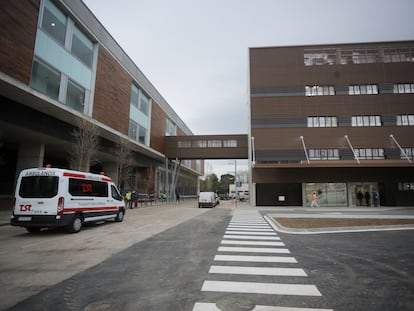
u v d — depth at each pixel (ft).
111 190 43.39
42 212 30.71
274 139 96.17
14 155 75.41
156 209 80.53
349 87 98.22
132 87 97.50
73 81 63.41
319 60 100.27
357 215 58.13
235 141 130.11
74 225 33.27
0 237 30.55
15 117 51.96
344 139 94.38
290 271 17.85
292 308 12.17
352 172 93.56
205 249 24.52
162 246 25.82
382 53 99.14
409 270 18.19
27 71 48.14
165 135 135.44
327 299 13.21
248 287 14.85
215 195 110.42
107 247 25.30
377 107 95.71
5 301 12.83
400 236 32.04
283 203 94.12
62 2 58.08
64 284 15.21
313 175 94.12
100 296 13.44
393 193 91.86
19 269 18.15
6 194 72.08
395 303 12.73
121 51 86.38
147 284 15.23
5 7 43.96
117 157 88.58
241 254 22.61
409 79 96.73
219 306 12.34
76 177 34.60
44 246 25.67
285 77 99.76
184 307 12.19
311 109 96.84
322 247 25.54
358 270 18.15
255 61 102.06
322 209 80.07
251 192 96.48
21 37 47.03
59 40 58.80
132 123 96.73
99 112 72.54
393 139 93.45
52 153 87.92
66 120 64.54
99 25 73.67
